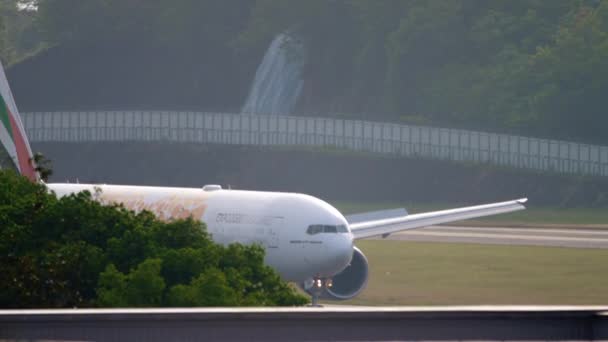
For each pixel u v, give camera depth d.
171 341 55.66
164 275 144.75
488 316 56.78
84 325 55.03
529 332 56.44
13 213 159.00
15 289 137.25
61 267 143.62
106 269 138.12
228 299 133.88
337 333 56.53
